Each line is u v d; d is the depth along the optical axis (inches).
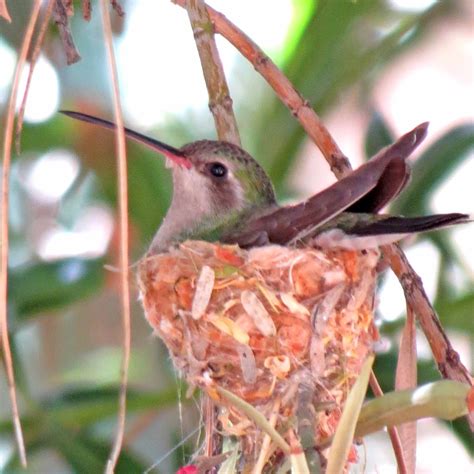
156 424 378.3
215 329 228.8
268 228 240.1
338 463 173.3
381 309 315.3
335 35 354.3
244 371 224.4
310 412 207.3
